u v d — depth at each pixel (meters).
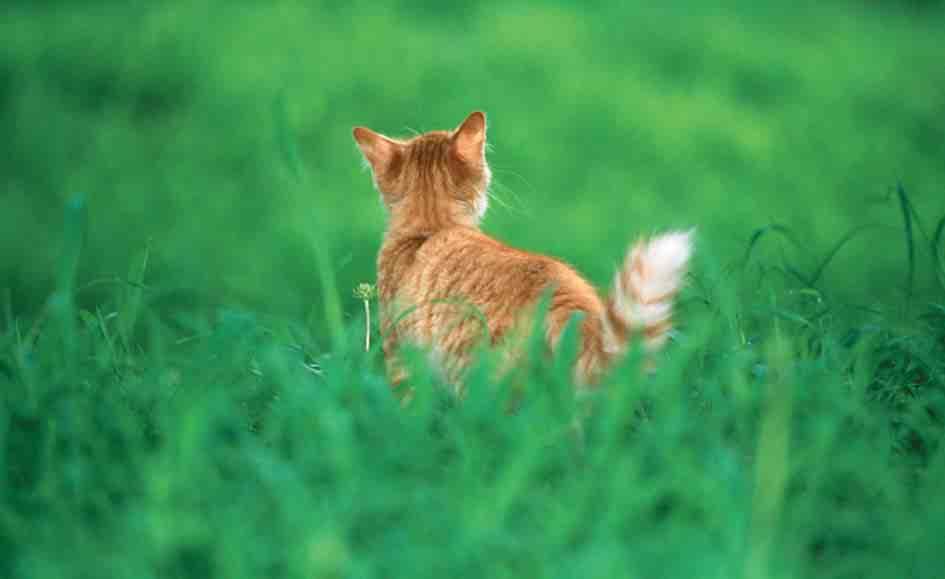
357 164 25.53
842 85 32.38
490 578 4.22
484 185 8.66
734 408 5.57
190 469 4.71
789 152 27.44
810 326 6.75
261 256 19.45
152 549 4.32
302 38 32.12
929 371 6.33
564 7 37.25
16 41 32.53
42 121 28.00
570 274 6.71
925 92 32.62
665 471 4.96
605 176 25.20
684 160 26.17
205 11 34.19
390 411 5.40
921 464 5.44
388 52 31.09
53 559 4.39
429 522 4.48
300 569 4.12
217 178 25.23
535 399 5.39
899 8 44.91
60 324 6.21
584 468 4.97
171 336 8.22
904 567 4.39
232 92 29.11
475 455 4.93
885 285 16.69
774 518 4.64
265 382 6.14
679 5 39.81
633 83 30.50
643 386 5.54
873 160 27.31
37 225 22.30
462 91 29.30
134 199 23.91
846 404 5.43
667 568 4.22
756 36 36.44
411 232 8.17
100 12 35.59
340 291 17.83
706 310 7.14
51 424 5.16
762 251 17.75
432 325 7.18
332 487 4.75
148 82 30.30
